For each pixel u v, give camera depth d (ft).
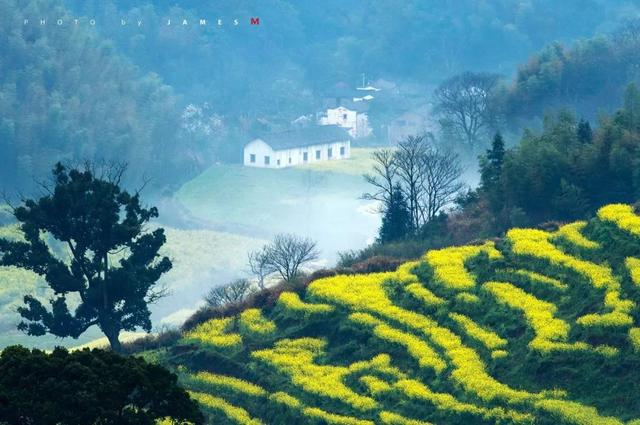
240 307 405.39
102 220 413.59
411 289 382.63
